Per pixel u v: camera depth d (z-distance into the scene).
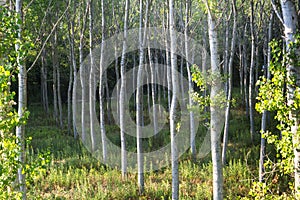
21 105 7.15
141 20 11.55
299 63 5.31
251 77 15.09
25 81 7.20
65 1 16.92
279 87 5.45
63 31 19.75
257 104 5.61
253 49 14.59
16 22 4.97
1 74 4.32
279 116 5.48
